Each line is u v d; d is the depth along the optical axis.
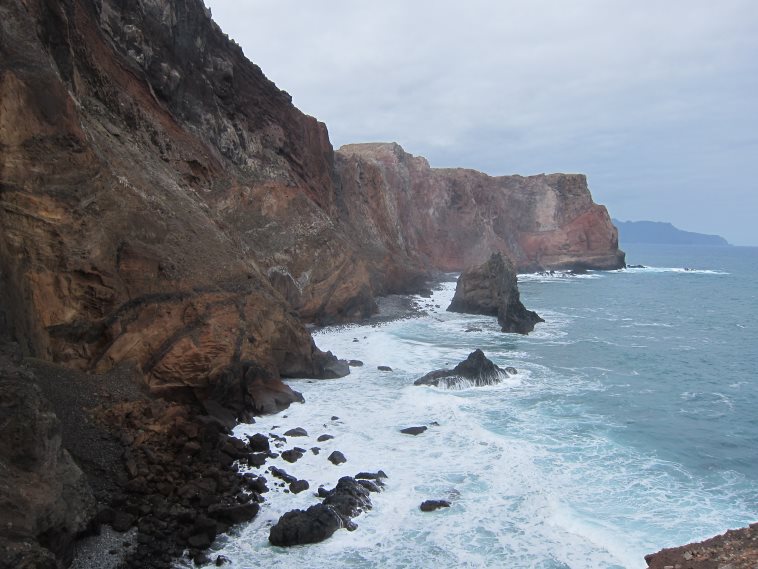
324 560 13.16
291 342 26.08
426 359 31.98
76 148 18.41
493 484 16.61
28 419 11.45
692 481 17.30
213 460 16.98
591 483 16.95
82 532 12.48
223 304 22.25
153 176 24.14
